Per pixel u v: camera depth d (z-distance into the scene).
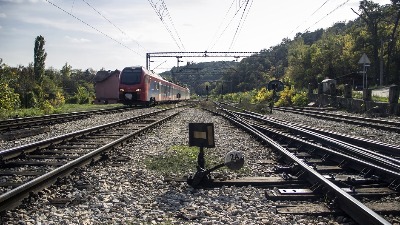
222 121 20.97
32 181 5.53
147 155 9.37
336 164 8.10
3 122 16.50
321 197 5.51
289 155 7.82
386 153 9.82
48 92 70.94
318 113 27.56
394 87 23.75
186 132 15.13
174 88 54.81
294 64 83.31
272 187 6.23
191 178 6.32
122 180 6.64
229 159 6.24
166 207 5.19
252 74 113.25
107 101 58.44
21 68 67.81
